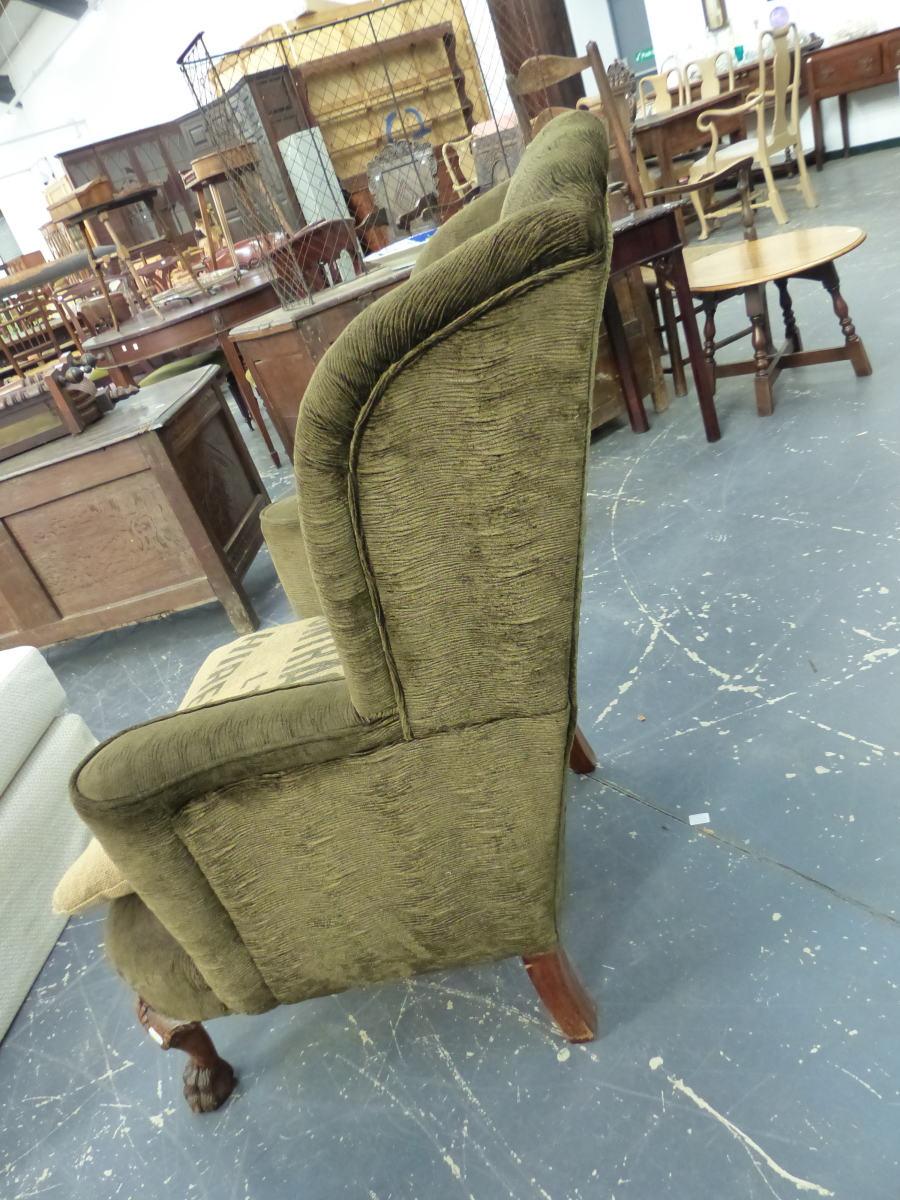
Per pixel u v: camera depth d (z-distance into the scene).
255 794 0.79
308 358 2.57
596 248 0.53
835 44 5.46
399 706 0.74
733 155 4.78
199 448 2.49
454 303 0.52
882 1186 0.79
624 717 1.55
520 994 1.13
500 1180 0.91
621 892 1.20
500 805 0.82
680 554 2.01
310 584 1.54
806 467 2.19
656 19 6.57
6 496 2.29
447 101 6.46
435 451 0.59
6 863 1.42
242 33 8.06
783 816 1.23
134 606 2.44
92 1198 1.04
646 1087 0.95
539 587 0.69
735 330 3.37
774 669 1.52
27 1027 1.36
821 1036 0.94
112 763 0.76
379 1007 1.18
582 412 0.61
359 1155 0.99
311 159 4.72
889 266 3.41
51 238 5.90
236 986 0.90
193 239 6.05
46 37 9.98
